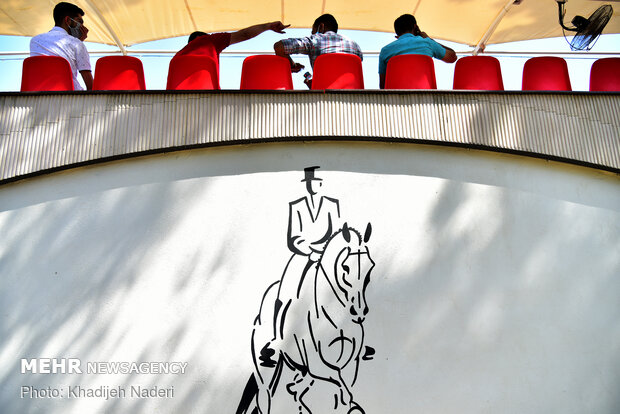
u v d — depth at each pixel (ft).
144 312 10.48
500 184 11.40
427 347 10.55
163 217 10.89
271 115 11.23
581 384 10.61
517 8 17.69
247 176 11.13
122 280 10.61
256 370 10.32
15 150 10.91
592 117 11.64
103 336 10.37
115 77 11.84
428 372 10.44
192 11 18.25
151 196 10.98
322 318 10.57
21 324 10.37
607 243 11.30
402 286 10.78
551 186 11.49
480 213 11.23
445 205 11.21
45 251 10.69
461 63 12.28
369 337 10.53
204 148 11.25
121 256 10.71
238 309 10.53
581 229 11.32
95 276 10.61
